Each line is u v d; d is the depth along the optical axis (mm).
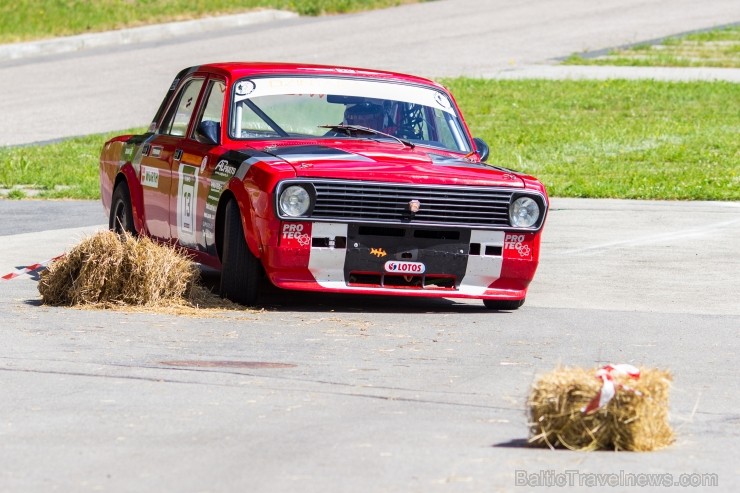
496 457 17953
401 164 30547
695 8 136875
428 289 30375
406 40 117250
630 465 17734
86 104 87375
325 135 33031
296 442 18578
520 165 64188
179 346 25984
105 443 18406
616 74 100375
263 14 131375
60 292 30891
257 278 30703
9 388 21922
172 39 119688
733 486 16891
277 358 25000
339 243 29484
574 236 43906
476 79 96438
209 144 32469
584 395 18391
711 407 21797
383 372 23953
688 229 45312
